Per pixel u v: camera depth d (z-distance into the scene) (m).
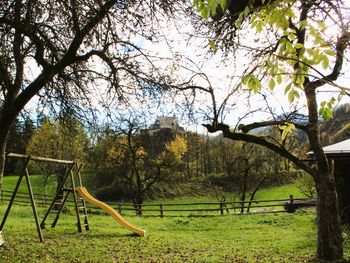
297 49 2.67
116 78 9.69
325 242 9.71
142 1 9.07
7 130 8.99
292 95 2.62
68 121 10.55
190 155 50.03
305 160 14.73
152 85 9.25
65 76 9.88
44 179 31.47
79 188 16.78
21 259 9.10
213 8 2.60
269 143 9.78
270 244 13.21
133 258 10.45
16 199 30.20
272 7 2.46
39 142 28.62
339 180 15.05
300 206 24.22
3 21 8.79
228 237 15.71
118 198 41.09
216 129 8.07
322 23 2.28
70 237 13.53
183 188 46.09
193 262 10.03
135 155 34.88
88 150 31.52
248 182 43.41
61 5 8.62
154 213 33.97
